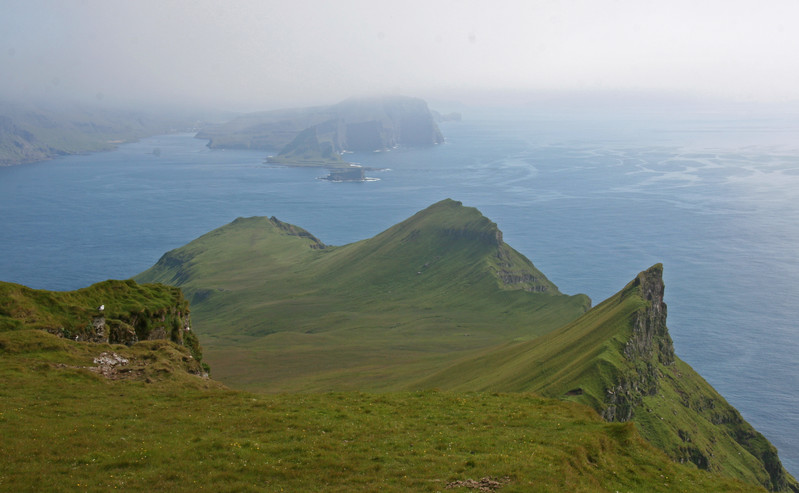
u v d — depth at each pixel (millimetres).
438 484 43594
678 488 51219
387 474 45375
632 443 57312
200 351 108438
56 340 76625
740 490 53406
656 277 173000
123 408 59062
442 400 67312
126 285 102875
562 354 150125
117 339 89250
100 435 50812
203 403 62375
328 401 65625
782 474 152250
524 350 180000
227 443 49844
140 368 74500
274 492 41969
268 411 59875
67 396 61219
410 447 50812
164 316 101125
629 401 127562
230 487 42344
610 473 51062
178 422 55750
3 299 83875
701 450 127000
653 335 165500
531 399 70062
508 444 52250
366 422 57500
